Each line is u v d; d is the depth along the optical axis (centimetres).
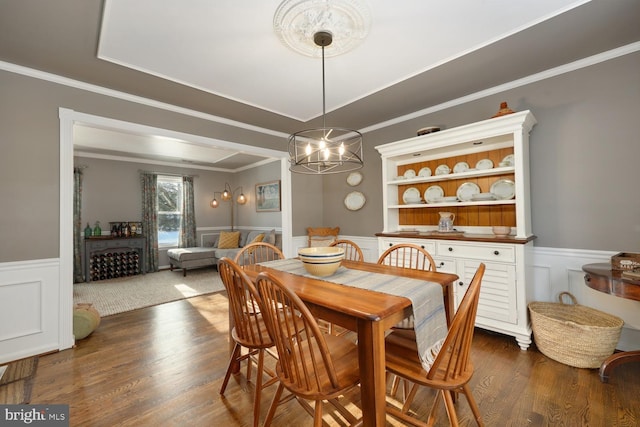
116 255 543
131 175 591
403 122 356
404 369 130
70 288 250
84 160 538
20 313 229
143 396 181
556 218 250
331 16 173
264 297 123
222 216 722
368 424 116
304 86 271
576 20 184
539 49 218
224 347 249
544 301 254
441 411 165
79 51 211
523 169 238
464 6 170
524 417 158
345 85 272
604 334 194
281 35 189
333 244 273
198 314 333
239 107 320
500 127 247
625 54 218
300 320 187
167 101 301
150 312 340
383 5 167
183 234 651
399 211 361
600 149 229
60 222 246
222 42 202
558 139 248
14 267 227
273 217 620
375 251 395
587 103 234
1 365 218
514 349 233
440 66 240
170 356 233
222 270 159
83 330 260
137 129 288
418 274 181
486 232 292
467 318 118
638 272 171
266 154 398
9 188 226
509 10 174
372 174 395
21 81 231
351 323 123
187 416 163
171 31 189
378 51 216
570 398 172
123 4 163
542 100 255
